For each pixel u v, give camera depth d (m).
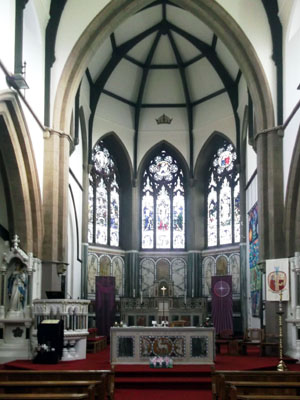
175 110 33.00
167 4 26.84
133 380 13.91
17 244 18.19
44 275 19.66
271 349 19.33
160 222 33.19
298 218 19.45
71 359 17.38
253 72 21.28
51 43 20.92
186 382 13.73
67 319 17.53
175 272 32.59
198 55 30.36
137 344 15.96
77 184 27.89
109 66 29.47
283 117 20.62
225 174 31.83
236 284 30.16
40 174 19.97
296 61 19.17
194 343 16.08
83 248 29.11
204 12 21.47
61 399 7.60
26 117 18.16
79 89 26.33
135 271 32.16
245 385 8.74
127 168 32.84
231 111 30.86
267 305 19.94
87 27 21.08
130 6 21.47
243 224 29.41
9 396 7.60
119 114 32.06
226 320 28.52
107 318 28.28
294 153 18.84
